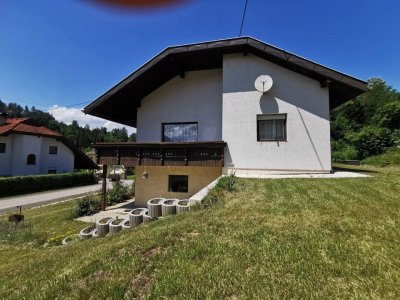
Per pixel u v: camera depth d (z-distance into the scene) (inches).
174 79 426.9
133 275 108.9
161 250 129.7
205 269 107.0
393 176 303.7
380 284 89.7
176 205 218.8
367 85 309.6
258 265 107.0
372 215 156.8
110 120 499.8
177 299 89.9
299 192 220.1
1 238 283.6
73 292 102.5
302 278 96.2
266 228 144.9
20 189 778.8
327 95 331.3
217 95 405.4
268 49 330.3
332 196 202.5
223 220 162.7
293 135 338.0
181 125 418.9
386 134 1057.5
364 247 116.0
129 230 186.7
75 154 1197.1
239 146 350.9
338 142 1338.6
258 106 351.3
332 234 131.8
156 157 354.9
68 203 536.4
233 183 257.1
